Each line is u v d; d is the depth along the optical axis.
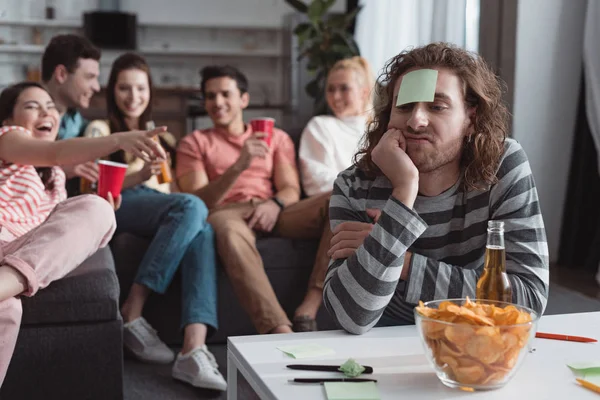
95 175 2.54
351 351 1.11
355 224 1.32
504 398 0.92
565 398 0.92
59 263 1.79
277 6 9.11
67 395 1.84
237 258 2.55
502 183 1.38
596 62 3.53
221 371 2.47
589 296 3.32
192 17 8.98
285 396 0.93
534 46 3.62
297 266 2.82
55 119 2.30
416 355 1.09
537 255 1.34
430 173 1.39
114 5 8.70
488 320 0.94
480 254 1.42
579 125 3.81
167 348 2.59
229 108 3.07
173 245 2.55
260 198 3.03
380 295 1.19
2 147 2.12
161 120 6.82
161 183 2.71
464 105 1.33
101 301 1.85
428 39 4.39
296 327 2.64
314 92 5.09
